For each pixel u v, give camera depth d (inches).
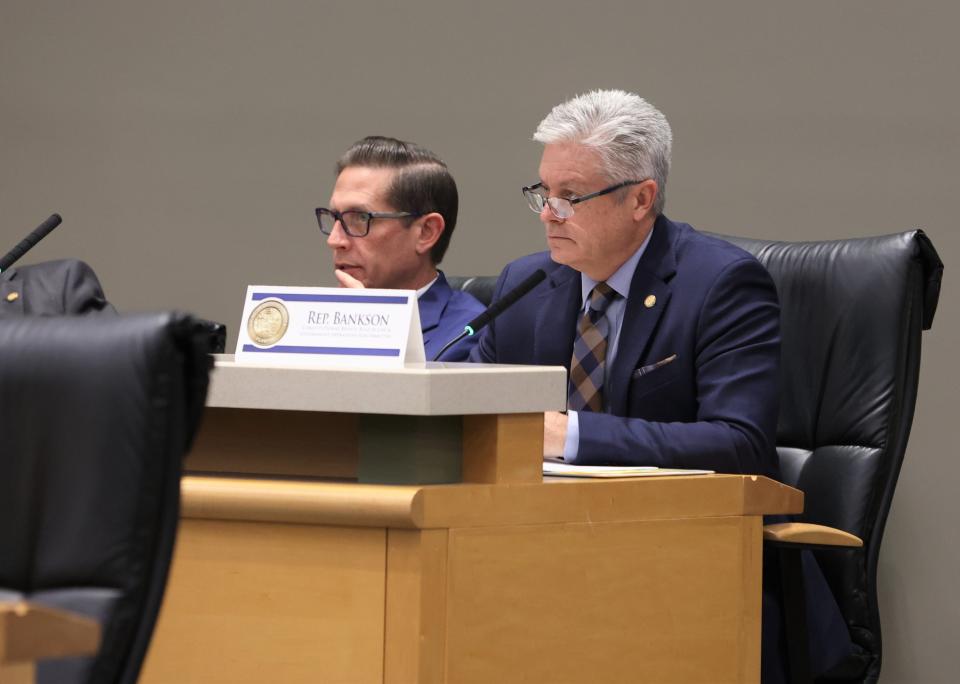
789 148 433.4
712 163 441.4
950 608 405.7
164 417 139.0
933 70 418.3
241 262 506.6
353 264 346.9
